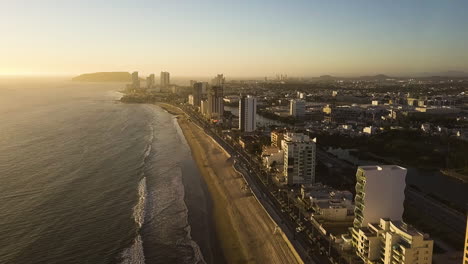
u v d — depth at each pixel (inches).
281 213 6117.1
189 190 7564.0
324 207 5826.8
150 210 6387.8
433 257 4554.6
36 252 4827.8
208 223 6013.8
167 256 4913.9
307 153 7593.5
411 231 4163.4
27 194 6865.2
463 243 4936.0
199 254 5007.4
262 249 5113.2
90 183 7637.8
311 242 5083.7
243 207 6599.4
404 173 4820.4
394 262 4151.1
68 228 5546.3
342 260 4603.8
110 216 6033.5
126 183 7731.3
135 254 4901.6
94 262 4658.0
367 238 4468.5
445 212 6156.5
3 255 4726.9
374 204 4785.9
